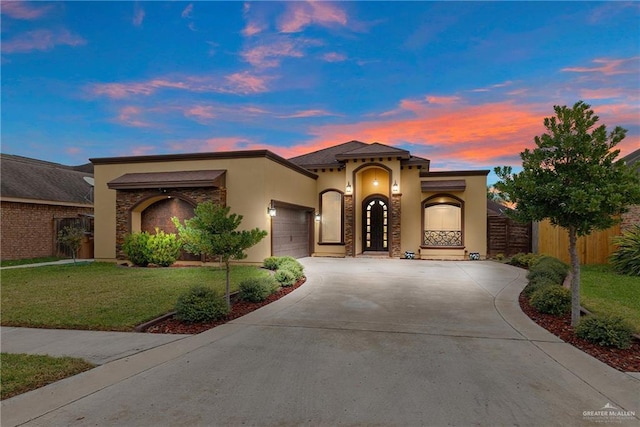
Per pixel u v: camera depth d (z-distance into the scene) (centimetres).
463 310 707
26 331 566
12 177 1817
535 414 308
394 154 1758
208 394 347
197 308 615
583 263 1395
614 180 524
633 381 378
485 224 1741
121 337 537
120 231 1462
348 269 1342
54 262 1542
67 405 324
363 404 326
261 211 1362
